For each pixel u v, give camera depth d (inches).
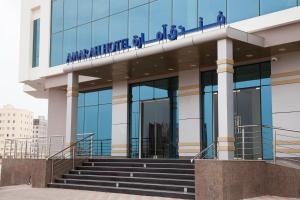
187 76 864.9
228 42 631.2
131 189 652.7
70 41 1117.1
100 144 1054.4
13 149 987.3
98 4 1046.4
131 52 761.0
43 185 788.6
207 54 730.2
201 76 851.4
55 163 810.8
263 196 590.9
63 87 1153.4
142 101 971.3
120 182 692.7
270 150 726.5
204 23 799.1
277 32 684.7
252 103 768.9
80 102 1127.0
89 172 792.3
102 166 804.0
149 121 948.6
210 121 825.5
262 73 763.4
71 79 889.5
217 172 539.5
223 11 769.6
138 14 936.9
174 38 757.9
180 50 701.9
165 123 912.9
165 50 705.0
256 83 768.3
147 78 957.2
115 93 1023.6
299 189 575.5
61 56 1135.0
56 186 777.6
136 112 980.6
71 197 620.7
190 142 842.8
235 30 637.3
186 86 864.3
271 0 702.5
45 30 1186.0
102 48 910.4
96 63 827.4
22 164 912.9
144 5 925.2
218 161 540.4
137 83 989.2
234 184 548.7
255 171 587.5
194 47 681.6
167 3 873.5
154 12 900.0
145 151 944.9
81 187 732.7
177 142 881.5
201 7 807.7
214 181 541.3
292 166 596.1
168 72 893.8
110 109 1047.0
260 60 762.2
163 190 623.5
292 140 700.0
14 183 926.4
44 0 1200.2
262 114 750.5
